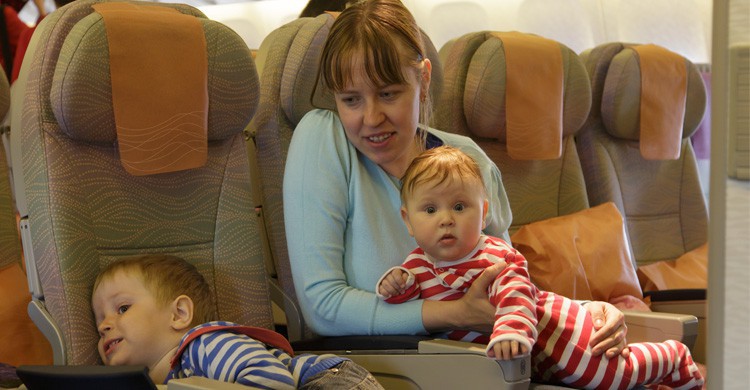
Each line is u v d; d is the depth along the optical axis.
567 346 1.55
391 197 1.79
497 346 1.37
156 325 1.62
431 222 1.55
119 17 1.71
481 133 2.54
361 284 1.72
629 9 3.64
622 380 1.54
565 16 3.60
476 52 2.51
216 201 1.89
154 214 1.79
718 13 0.75
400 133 1.69
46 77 1.67
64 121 1.64
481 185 1.59
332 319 1.67
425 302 1.59
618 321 1.56
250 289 1.88
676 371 1.62
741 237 0.74
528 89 2.49
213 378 1.45
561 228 2.44
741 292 0.74
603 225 2.54
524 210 2.63
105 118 1.69
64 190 1.66
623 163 2.98
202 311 1.70
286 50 2.08
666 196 3.08
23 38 2.62
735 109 0.74
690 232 3.11
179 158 1.77
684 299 2.49
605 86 2.91
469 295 1.51
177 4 1.90
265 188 2.15
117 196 1.75
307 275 1.71
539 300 1.60
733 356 0.74
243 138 1.97
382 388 1.49
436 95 2.16
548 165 2.71
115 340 1.60
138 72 1.71
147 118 1.72
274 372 1.41
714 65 0.75
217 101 1.84
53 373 1.32
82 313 1.63
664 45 3.68
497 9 3.57
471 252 1.58
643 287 2.81
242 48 1.87
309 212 1.73
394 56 1.62
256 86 1.89
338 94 1.69
